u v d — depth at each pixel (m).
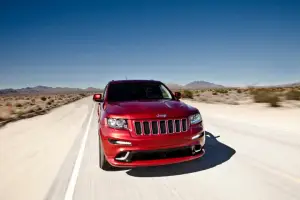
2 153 6.23
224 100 23.11
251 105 15.48
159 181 3.80
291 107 12.89
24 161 5.38
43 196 3.49
